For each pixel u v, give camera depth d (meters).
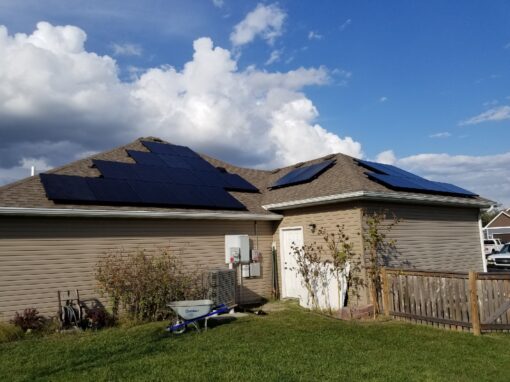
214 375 5.42
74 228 9.48
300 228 12.28
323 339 7.36
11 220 8.70
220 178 14.05
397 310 9.20
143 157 13.55
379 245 10.66
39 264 8.94
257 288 12.63
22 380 5.39
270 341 7.23
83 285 9.44
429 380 5.19
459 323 7.96
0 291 8.43
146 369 5.71
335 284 10.53
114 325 9.12
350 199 10.55
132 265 9.77
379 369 5.64
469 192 13.70
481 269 13.73
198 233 11.51
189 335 7.80
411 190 11.52
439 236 12.58
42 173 10.42
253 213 12.30
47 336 8.07
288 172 15.88
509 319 7.69
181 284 10.20
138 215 10.01
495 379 5.25
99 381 5.26
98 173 11.52
